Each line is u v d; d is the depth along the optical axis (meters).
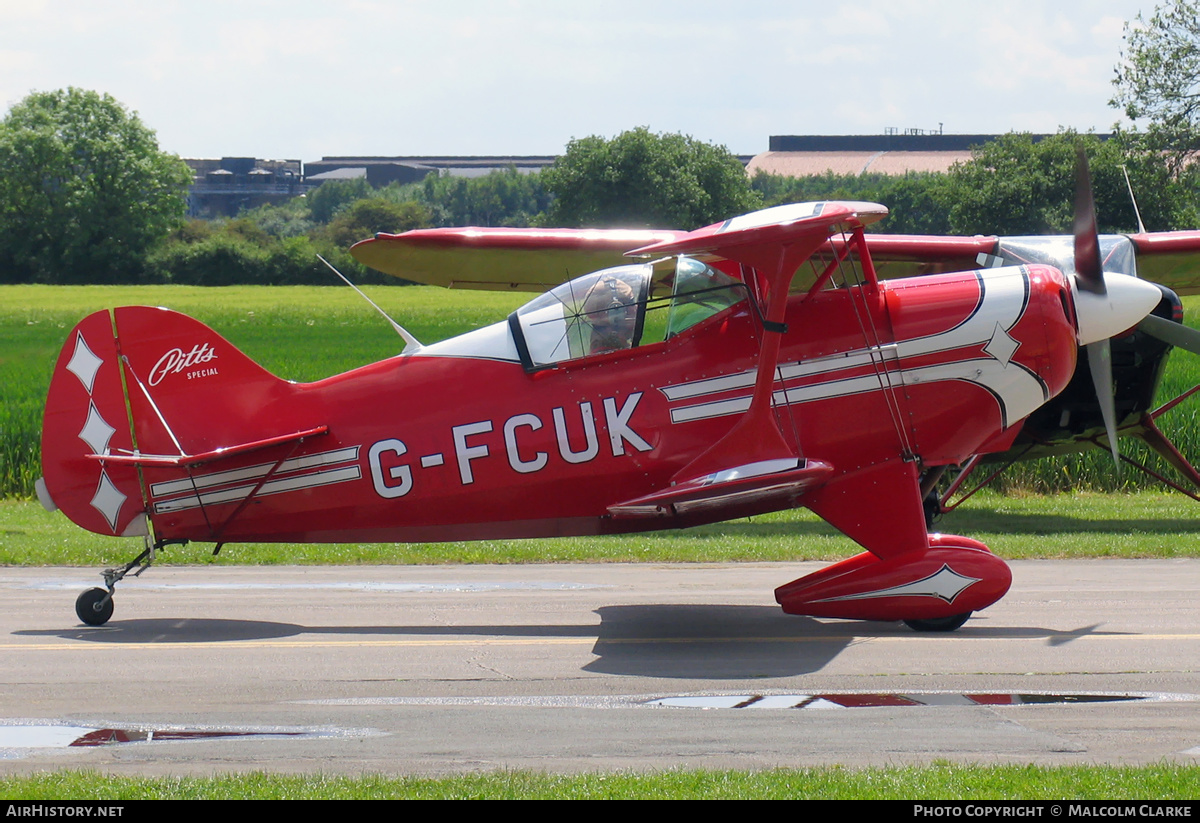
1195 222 178.88
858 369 27.45
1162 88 171.88
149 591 33.94
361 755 18.17
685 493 25.33
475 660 24.92
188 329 28.83
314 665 24.50
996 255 45.34
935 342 27.50
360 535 28.98
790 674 23.44
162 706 21.22
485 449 28.16
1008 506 54.41
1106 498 57.00
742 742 18.75
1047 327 27.70
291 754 18.25
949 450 28.12
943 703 21.06
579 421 27.83
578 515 28.56
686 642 26.75
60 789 16.09
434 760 17.89
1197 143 171.38
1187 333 40.44
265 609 31.12
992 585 27.06
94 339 28.73
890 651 25.45
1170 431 60.34
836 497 27.89
